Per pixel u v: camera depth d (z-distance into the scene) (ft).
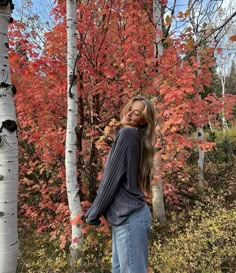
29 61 14.67
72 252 12.52
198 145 15.03
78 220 11.96
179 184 20.98
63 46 14.84
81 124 16.42
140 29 15.55
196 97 15.67
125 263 6.70
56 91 15.03
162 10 15.52
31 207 17.26
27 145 18.35
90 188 16.51
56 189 16.96
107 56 15.64
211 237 13.53
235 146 36.09
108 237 14.17
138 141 6.85
